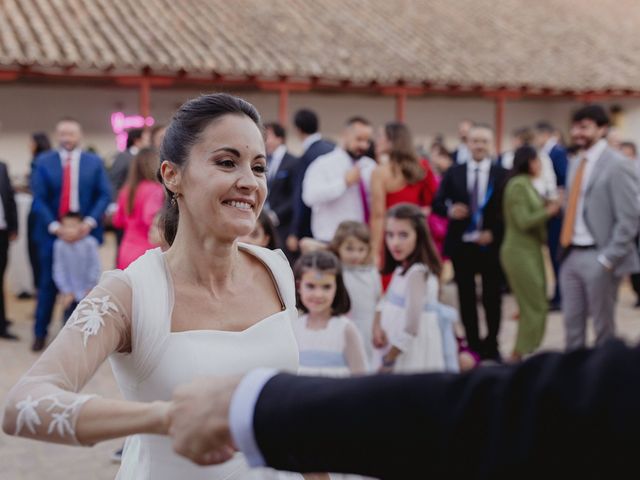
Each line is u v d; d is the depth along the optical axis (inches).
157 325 68.0
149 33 682.2
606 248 226.1
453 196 283.1
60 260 278.8
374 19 833.5
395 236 181.5
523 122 919.7
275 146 295.7
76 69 619.5
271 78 681.6
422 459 34.6
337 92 826.2
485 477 33.4
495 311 278.1
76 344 62.7
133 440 75.3
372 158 249.3
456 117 887.1
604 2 1036.5
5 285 429.1
